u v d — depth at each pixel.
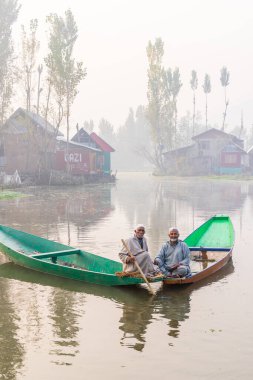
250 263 10.91
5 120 42.62
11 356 5.71
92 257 10.18
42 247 11.72
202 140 76.06
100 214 21.34
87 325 6.82
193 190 39.22
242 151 74.38
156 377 5.15
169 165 80.69
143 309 7.57
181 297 8.26
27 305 7.82
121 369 5.35
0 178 41.00
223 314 7.29
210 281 9.32
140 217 20.20
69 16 43.69
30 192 35.56
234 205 25.41
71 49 44.28
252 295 8.34
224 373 5.23
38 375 5.21
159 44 75.25
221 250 11.09
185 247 9.26
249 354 5.74
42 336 6.38
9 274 10.02
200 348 5.93
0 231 12.80
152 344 6.07
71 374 5.23
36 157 47.72
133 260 8.75
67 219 19.47
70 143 51.88
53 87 44.69
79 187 43.62
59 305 7.81
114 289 8.82
